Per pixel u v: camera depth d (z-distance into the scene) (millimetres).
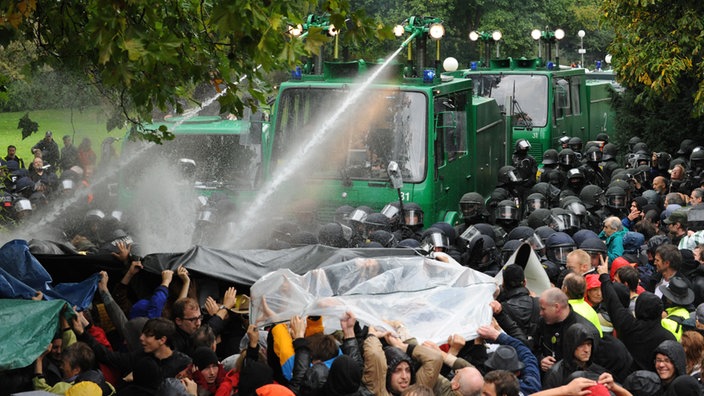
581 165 23297
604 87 35250
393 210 16344
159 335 8828
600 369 9242
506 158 24312
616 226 15141
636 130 28094
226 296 10336
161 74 10961
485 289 9867
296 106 18625
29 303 9047
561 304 9953
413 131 18203
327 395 8086
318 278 10148
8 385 8680
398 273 10305
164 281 10414
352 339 9008
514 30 45250
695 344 9906
